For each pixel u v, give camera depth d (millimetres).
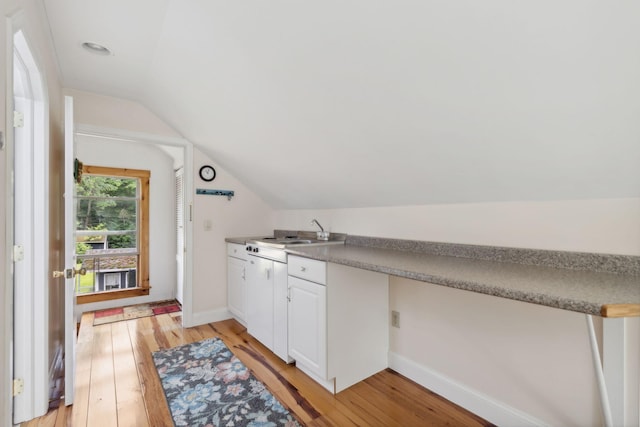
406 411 1823
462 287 1238
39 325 1783
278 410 1835
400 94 1422
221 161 3275
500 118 1277
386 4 1108
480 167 1570
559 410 1473
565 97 1076
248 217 3594
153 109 2936
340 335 2035
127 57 2125
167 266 4266
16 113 1702
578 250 1429
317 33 1356
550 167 1357
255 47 1613
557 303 968
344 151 2031
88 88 2617
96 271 3943
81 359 2465
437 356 1996
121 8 1620
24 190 1756
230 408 1854
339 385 2025
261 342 2709
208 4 1498
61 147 2523
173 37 1836
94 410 1835
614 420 1290
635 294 987
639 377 1243
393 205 2326
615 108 1024
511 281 1214
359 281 2127
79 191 3855
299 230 3363
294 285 2256
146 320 3383
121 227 4102
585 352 1388
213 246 3348
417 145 1651
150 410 1838
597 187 1322
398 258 1849
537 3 892
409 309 2160
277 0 1311
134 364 2385
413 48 1203
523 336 1590
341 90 1580
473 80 1195
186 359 2461
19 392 1713
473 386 1808
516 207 1643
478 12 989
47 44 1849
